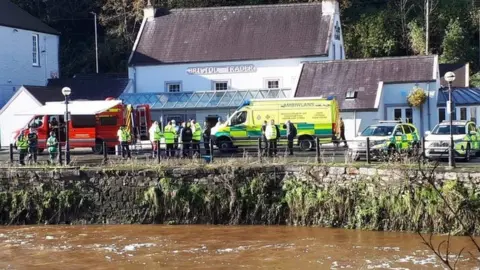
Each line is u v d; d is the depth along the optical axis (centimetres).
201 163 2450
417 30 5566
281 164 2359
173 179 2409
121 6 5778
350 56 5622
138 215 2412
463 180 1998
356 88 3784
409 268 1659
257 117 3145
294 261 1778
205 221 2369
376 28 5575
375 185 2166
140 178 2425
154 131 2762
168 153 2664
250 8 4575
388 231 2120
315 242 2009
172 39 4497
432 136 2605
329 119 3089
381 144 2580
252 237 2120
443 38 5603
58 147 2678
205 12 4625
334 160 2447
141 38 4550
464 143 2480
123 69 5622
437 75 3831
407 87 3769
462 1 5722
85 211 2445
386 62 3900
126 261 1842
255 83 4269
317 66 4009
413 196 2069
